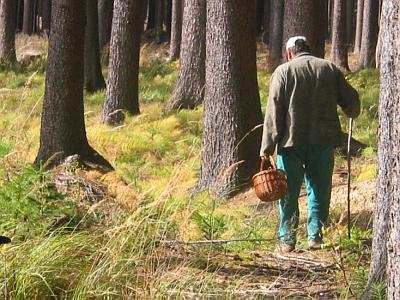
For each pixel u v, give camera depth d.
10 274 8.02
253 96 17.41
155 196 13.15
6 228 9.47
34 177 10.48
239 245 11.49
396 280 5.55
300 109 11.38
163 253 9.66
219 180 15.78
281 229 11.48
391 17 7.86
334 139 11.52
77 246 8.69
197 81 30.42
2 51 46.38
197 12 30.53
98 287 7.91
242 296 8.74
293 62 11.48
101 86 36.22
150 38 66.06
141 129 25.89
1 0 46.59
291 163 11.46
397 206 5.55
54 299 8.00
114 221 10.39
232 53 17.19
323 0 23.20
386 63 8.17
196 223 11.73
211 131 17.25
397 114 5.55
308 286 9.47
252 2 17.44
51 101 18.91
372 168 17.30
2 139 14.12
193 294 8.29
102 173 18.12
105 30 49.50
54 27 18.98
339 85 11.57
